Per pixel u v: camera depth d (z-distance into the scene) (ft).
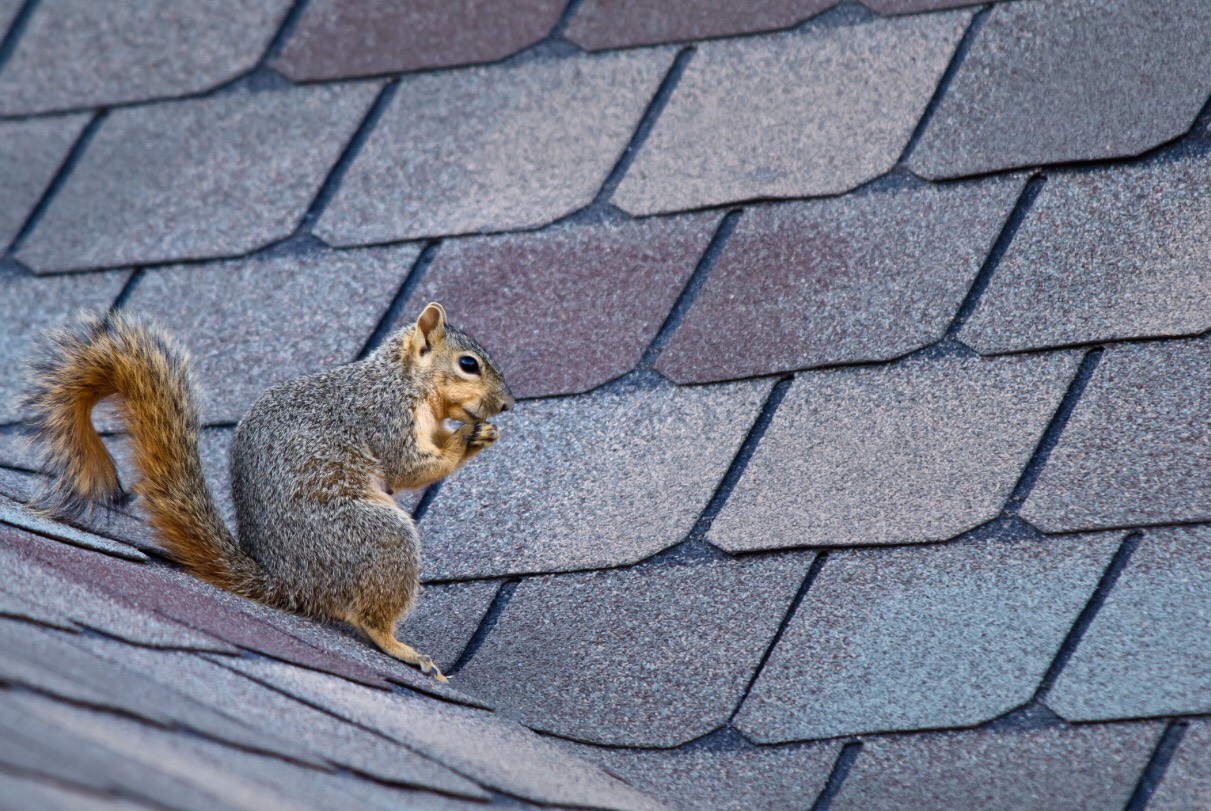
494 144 42.32
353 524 30.01
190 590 27.66
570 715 29.58
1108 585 29.01
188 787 15.64
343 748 20.47
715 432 34.63
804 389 34.73
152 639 21.91
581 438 35.60
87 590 23.38
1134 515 29.94
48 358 30.68
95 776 14.60
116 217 43.83
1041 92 37.60
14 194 45.19
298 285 40.81
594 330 37.55
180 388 30.89
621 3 43.93
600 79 42.65
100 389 30.91
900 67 39.60
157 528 30.30
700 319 36.91
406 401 32.14
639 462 34.68
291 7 47.29
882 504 31.94
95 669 18.84
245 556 30.60
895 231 36.78
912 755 27.32
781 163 39.06
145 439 30.37
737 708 29.09
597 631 31.37
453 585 33.35
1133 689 27.17
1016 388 33.01
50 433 30.42
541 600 32.42
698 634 30.76
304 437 31.04
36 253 43.52
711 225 38.58
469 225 40.70
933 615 29.60
